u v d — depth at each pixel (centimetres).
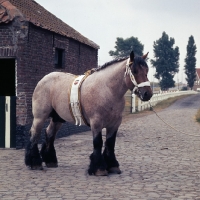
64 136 1360
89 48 1616
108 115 708
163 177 720
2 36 1075
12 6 1080
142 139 1286
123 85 700
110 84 703
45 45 1203
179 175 739
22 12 1123
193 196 591
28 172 764
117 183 670
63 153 989
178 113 2580
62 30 1343
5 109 1090
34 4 1423
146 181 687
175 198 578
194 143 1198
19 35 1066
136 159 909
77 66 1474
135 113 2598
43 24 1180
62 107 765
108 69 719
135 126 1736
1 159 914
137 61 678
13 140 1089
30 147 795
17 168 805
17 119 1080
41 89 804
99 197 581
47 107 797
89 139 1284
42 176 727
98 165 724
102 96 702
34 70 1136
